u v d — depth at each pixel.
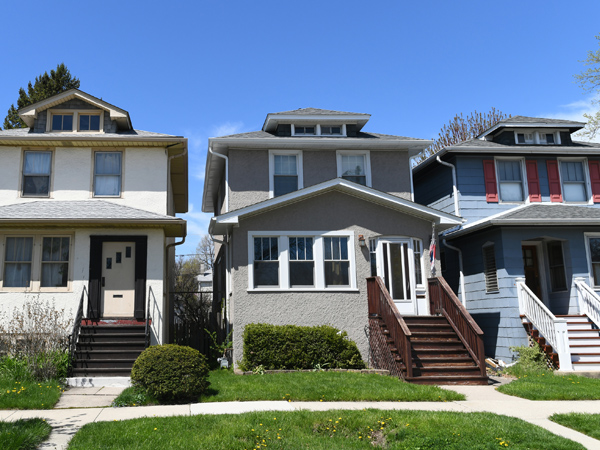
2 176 16.39
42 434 7.61
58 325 13.12
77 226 15.05
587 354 15.05
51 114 17.25
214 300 21.34
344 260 15.69
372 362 14.76
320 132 18.50
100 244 15.22
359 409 9.41
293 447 7.48
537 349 14.85
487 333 17.27
